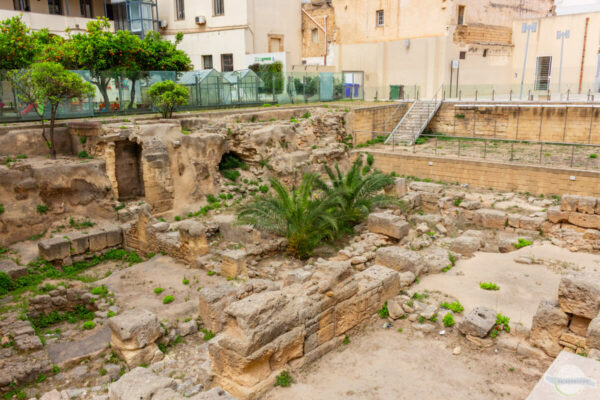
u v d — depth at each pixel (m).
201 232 16.08
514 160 27.16
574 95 37.22
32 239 17.83
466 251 15.15
